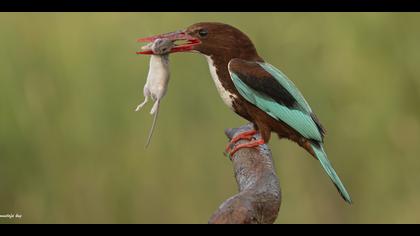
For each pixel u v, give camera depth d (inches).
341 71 465.1
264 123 335.3
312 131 327.6
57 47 457.4
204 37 337.1
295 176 463.8
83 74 453.1
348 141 464.4
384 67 462.9
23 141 444.8
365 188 463.8
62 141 449.4
